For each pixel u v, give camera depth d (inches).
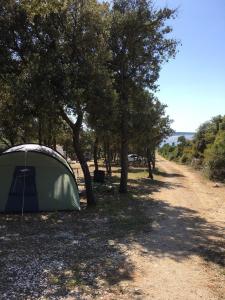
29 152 575.8
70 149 2020.2
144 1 761.6
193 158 2106.3
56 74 525.3
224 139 1312.7
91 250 385.1
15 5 538.0
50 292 274.7
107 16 634.2
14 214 557.9
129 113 807.7
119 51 759.7
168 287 292.5
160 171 1679.4
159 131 1212.5
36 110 542.6
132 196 786.2
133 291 281.4
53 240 420.5
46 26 552.4
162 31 786.2
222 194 887.7
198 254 382.3
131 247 400.5
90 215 564.7
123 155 824.9
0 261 342.3
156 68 808.3
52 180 586.2
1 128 1042.1
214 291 287.3
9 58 566.9
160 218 563.2
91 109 577.3
